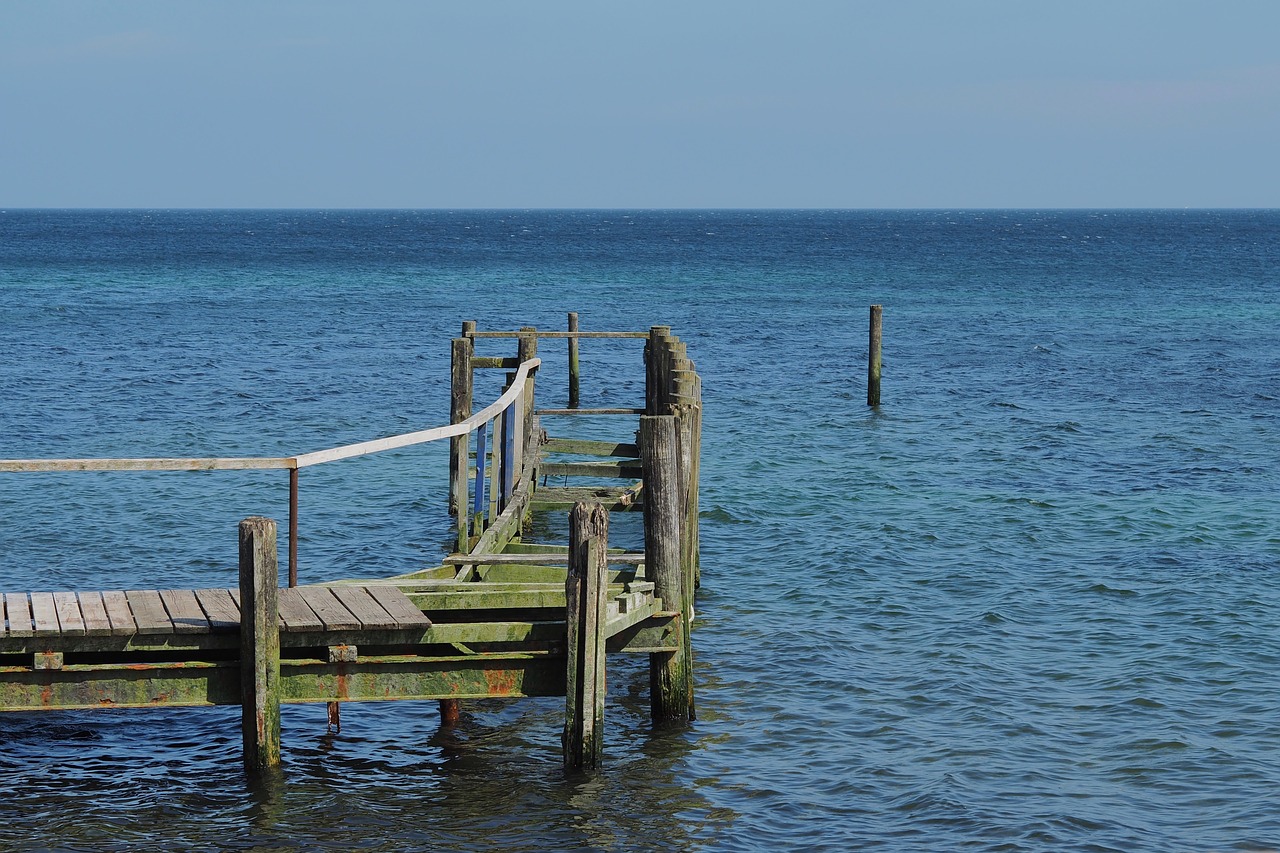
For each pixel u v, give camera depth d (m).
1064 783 9.66
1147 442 24.83
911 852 8.59
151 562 15.59
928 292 68.19
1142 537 17.30
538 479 17.03
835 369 36.69
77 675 8.73
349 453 10.30
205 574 15.12
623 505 14.99
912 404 29.94
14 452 22.47
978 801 9.33
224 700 9.09
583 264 95.75
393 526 17.69
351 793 9.40
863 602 14.30
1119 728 10.70
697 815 9.11
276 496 19.31
